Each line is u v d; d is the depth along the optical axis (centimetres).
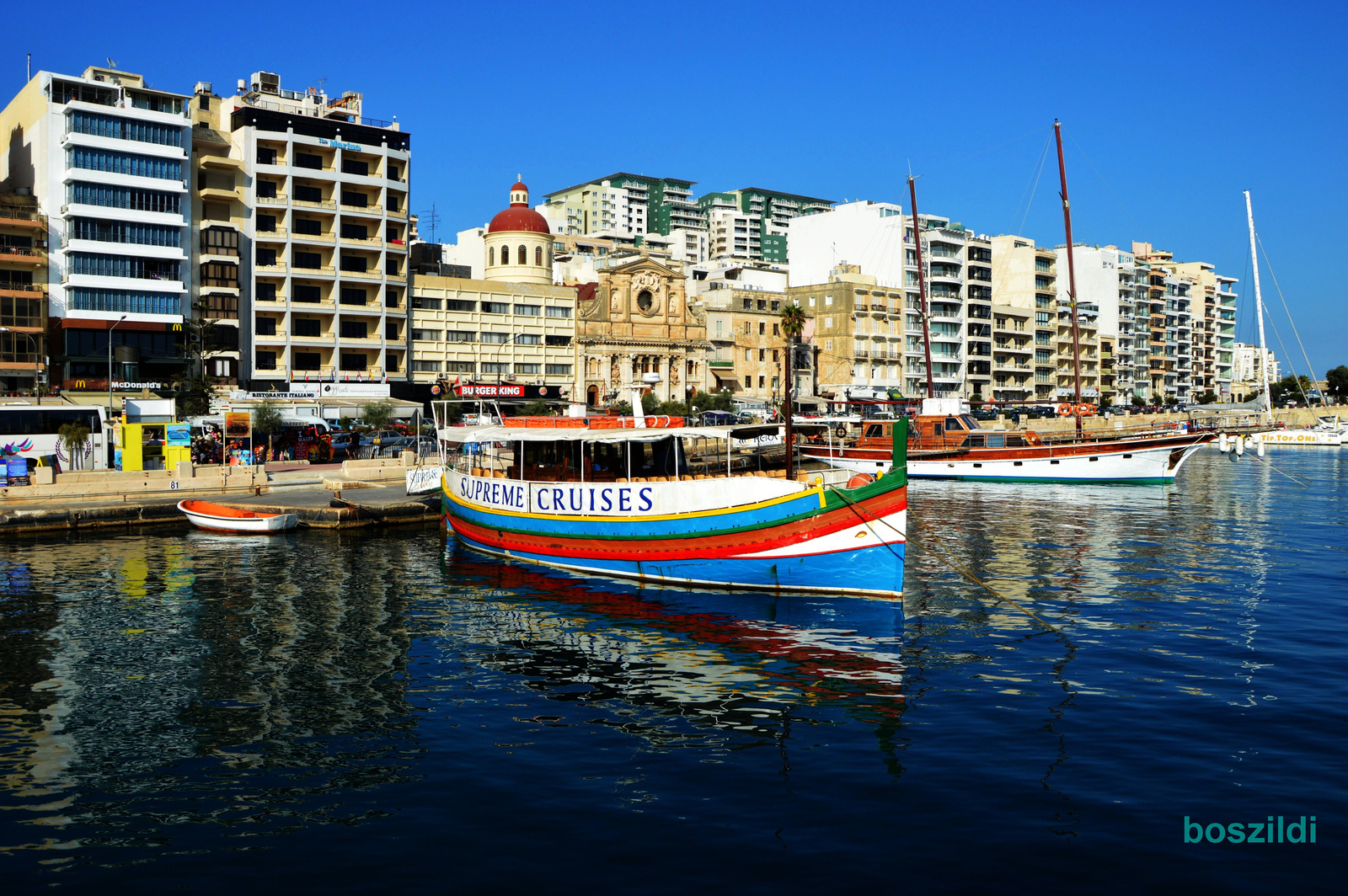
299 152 9481
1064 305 17650
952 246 15450
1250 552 3938
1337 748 1736
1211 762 1675
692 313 12900
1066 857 1355
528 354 11162
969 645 2495
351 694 2114
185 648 2494
